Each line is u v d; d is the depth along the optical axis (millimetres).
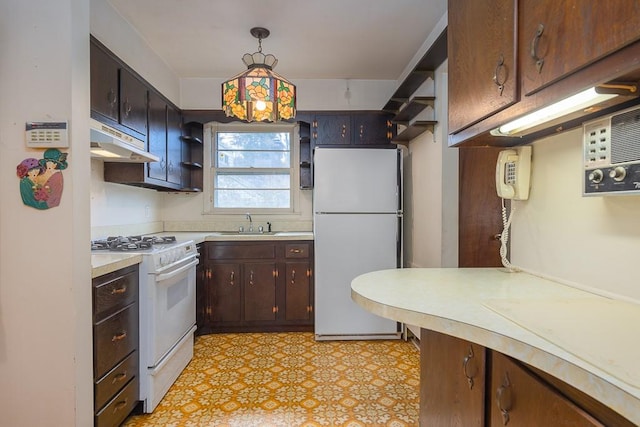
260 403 2068
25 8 1453
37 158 1461
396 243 3119
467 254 2471
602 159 1055
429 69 2604
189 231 3789
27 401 1474
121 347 1800
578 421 717
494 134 1377
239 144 3875
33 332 1468
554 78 867
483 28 1196
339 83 3699
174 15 2430
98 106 2016
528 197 1512
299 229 3861
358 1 2281
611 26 708
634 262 1036
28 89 1458
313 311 3307
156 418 1924
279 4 2309
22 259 1465
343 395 2158
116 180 2639
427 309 1029
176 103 3502
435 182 2629
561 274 1336
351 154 3109
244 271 3264
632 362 666
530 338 795
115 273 1761
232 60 3182
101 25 2195
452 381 1255
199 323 3172
